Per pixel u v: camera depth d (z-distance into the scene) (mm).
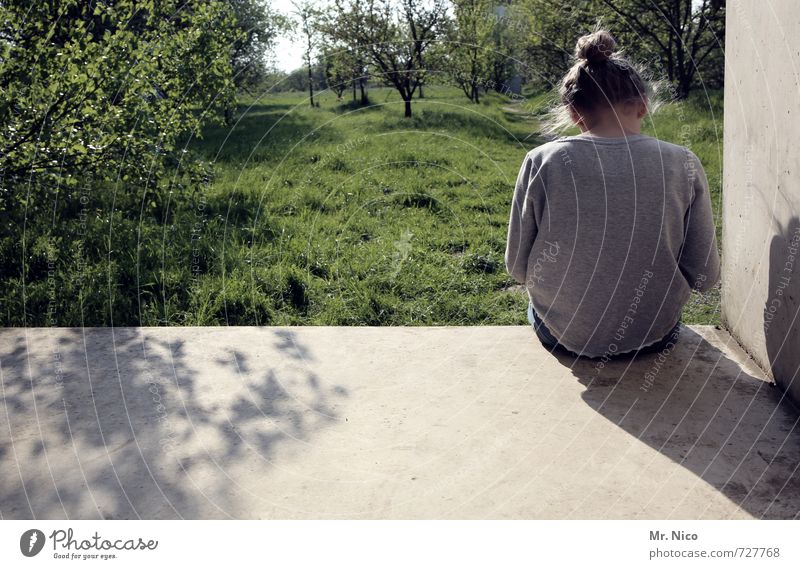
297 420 2031
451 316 3490
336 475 1741
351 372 2361
